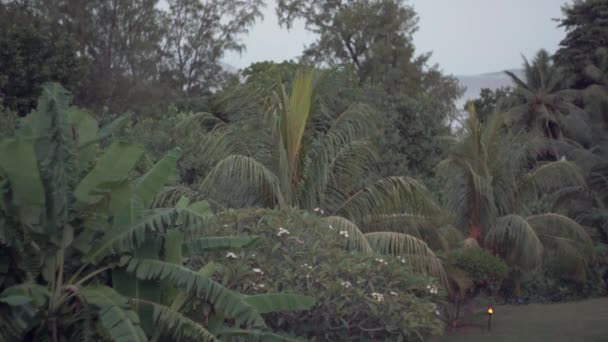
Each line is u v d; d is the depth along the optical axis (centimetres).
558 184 1827
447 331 1492
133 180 920
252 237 909
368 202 1350
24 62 2894
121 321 761
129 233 815
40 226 781
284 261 1009
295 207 1143
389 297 1017
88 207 803
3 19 3062
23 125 838
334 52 4406
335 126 1375
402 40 4466
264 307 855
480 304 1978
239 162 1263
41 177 777
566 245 1897
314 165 1337
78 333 816
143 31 3959
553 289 2081
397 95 2384
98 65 3781
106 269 854
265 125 1349
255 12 4303
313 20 4522
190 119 1413
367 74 4338
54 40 3059
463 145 1708
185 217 838
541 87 4450
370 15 4350
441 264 1365
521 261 1725
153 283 844
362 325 1013
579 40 4428
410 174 2108
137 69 3997
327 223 1142
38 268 803
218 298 805
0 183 759
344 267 1012
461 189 1730
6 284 809
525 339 1404
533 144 1856
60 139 792
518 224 1672
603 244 2316
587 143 3088
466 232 1734
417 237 1381
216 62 4306
